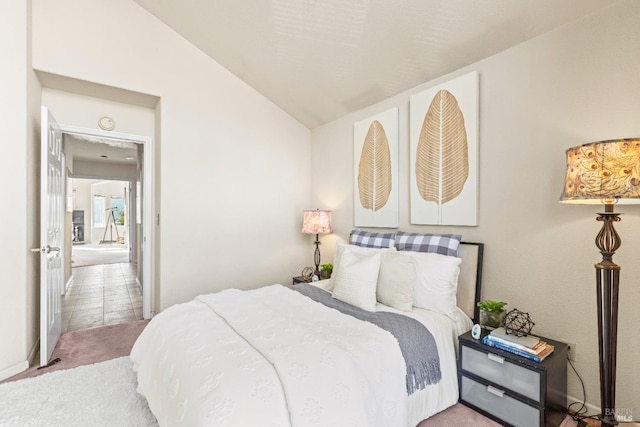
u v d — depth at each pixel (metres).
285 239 4.24
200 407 1.17
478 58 2.37
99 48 3.04
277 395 1.23
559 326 1.96
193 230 3.57
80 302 4.24
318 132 4.28
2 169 2.30
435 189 2.70
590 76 1.83
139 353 2.00
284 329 1.71
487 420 1.81
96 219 12.67
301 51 3.04
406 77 2.85
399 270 2.23
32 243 2.62
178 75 3.47
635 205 1.67
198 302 2.24
